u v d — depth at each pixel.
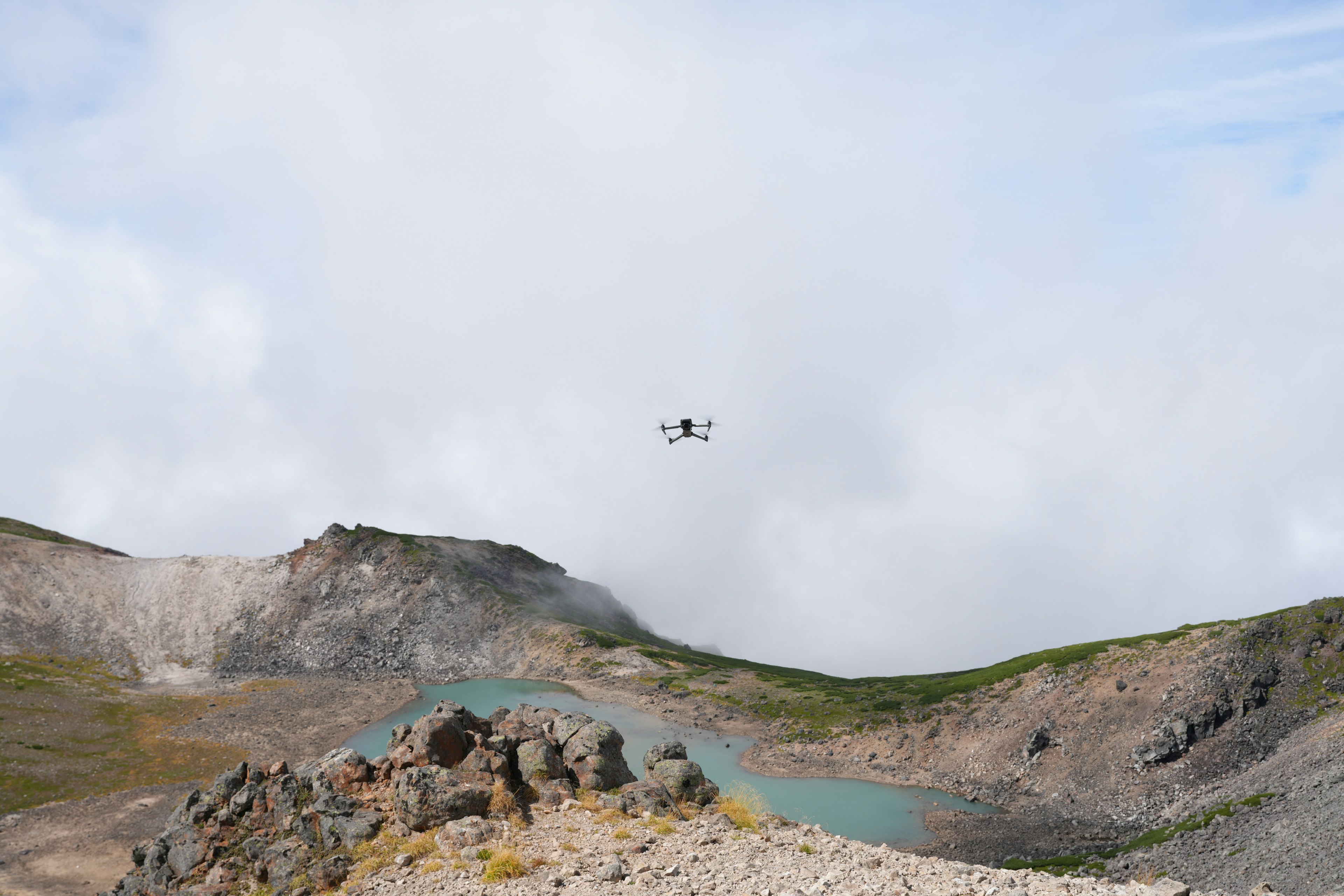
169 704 166.25
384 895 21.39
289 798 28.77
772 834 23.59
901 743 135.25
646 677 180.50
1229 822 78.56
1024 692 136.75
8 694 155.25
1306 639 120.12
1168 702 118.81
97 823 108.12
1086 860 85.75
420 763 28.25
